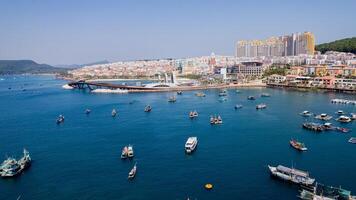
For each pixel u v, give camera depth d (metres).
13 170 119.31
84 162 133.38
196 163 128.62
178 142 160.88
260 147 149.12
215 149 147.12
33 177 118.38
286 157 133.75
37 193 105.25
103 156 140.62
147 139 168.00
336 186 103.75
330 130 180.88
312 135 170.38
